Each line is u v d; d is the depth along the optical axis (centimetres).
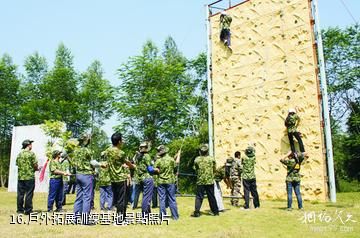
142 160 948
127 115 2998
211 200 973
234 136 1642
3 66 4100
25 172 982
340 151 3170
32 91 4294
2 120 4159
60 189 1059
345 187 3045
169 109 2923
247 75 1630
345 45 3072
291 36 1485
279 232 713
